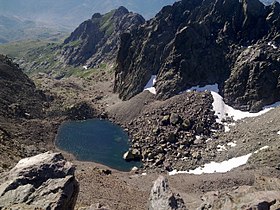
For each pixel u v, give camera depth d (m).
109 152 115.88
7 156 76.69
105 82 197.88
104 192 77.50
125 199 76.00
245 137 104.88
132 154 111.44
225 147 104.44
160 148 111.38
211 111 126.06
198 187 84.56
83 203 65.31
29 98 139.88
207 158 100.94
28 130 119.06
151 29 168.88
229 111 127.25
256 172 84.50
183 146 110.56
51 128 129.00
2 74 141.12
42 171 34.66
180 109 130.00
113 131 132.62
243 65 134.12
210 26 154.38
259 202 33.97
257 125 109.12
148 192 83.69
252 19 150.25
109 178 90.94
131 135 128.88
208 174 90.88
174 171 99.12
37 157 36.81
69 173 35.03
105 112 146.75
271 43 142.50
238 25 151.88
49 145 116.38
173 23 167.88
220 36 150.88
